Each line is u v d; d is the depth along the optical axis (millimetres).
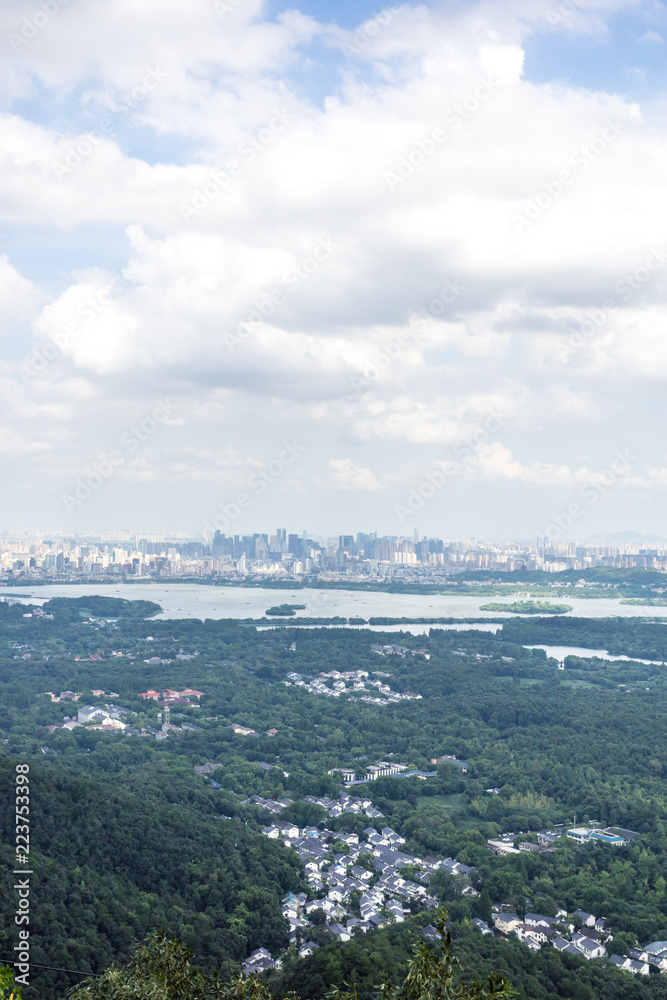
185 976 65500
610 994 118375
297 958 126688
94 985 67750
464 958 120688
